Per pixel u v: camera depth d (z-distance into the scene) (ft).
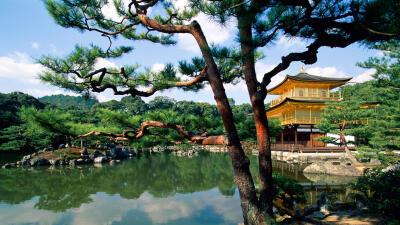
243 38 13.34
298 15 12.34
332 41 13.19
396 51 44.70
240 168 16.78
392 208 21.79
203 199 41.52
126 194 46.73
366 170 34.06
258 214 16.17
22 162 90.07
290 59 15.02
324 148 97.66
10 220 32.42
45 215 34.53
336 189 40.24
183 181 59.11
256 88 18.43
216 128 26.30
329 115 70.95
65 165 92.94
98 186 54.19
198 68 18.37
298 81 110.52
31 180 61.41
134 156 136.98
